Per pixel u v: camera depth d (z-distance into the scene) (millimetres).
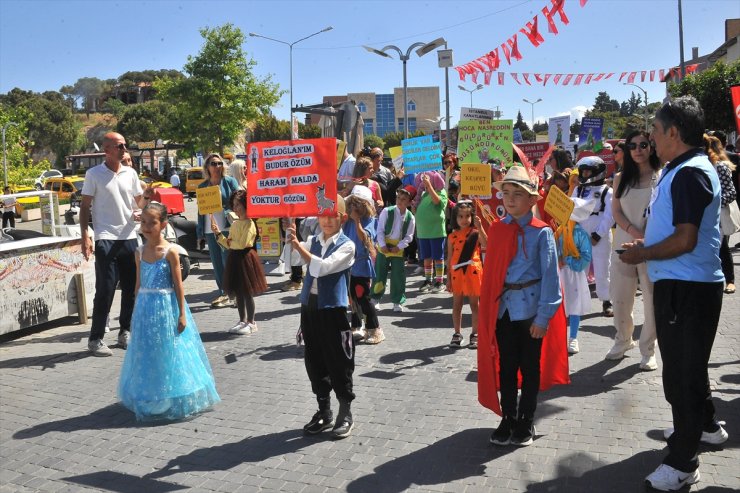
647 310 5609
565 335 4574
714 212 3600
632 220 5645
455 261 6617
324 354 4586
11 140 40562
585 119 18219
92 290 8719
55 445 4676
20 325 7594
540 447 4309
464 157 8312
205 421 5035
